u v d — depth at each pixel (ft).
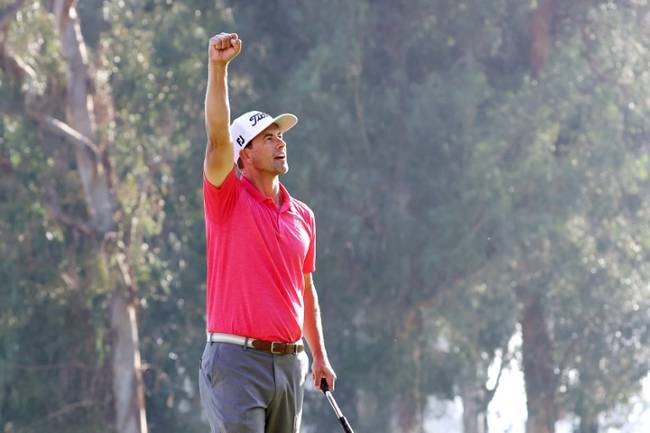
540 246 291.58
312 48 287.89
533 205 286.87
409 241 281.33
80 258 254.06
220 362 54.60
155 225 263.08
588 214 298.15
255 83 287.89
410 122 284.41
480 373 314.55
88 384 266.77
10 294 251.60
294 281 55.77
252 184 56.70
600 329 304.71
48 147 254.06
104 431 261.85
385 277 282.97
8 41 246.47
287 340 55.26
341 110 277.03
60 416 266.36
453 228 278.26
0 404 262.67
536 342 313.73
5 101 247.50
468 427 360.28
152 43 267.59
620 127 296.92
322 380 59.93
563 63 294.46
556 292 296.51
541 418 312.29
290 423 56.18
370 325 288.30
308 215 57.93
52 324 263.29
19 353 262.67
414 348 289.12
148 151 268.00
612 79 307.17
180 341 289.53
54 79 252.83
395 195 283.79
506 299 291.17
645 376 308.81
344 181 278.05
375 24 291.38
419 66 302.04
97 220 254.68
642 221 315.37
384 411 292.20
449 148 284.20
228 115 53.06
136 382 262.47
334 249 281.74
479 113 291.99
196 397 296.51
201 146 270.26
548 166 283.59
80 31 280.72
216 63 52.13
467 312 289.53
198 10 276.21
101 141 256.11
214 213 54.65
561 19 313.53
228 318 54.75
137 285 264.52
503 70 314.96
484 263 281.95
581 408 306.96
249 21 282.77
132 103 265.13
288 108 276.21
